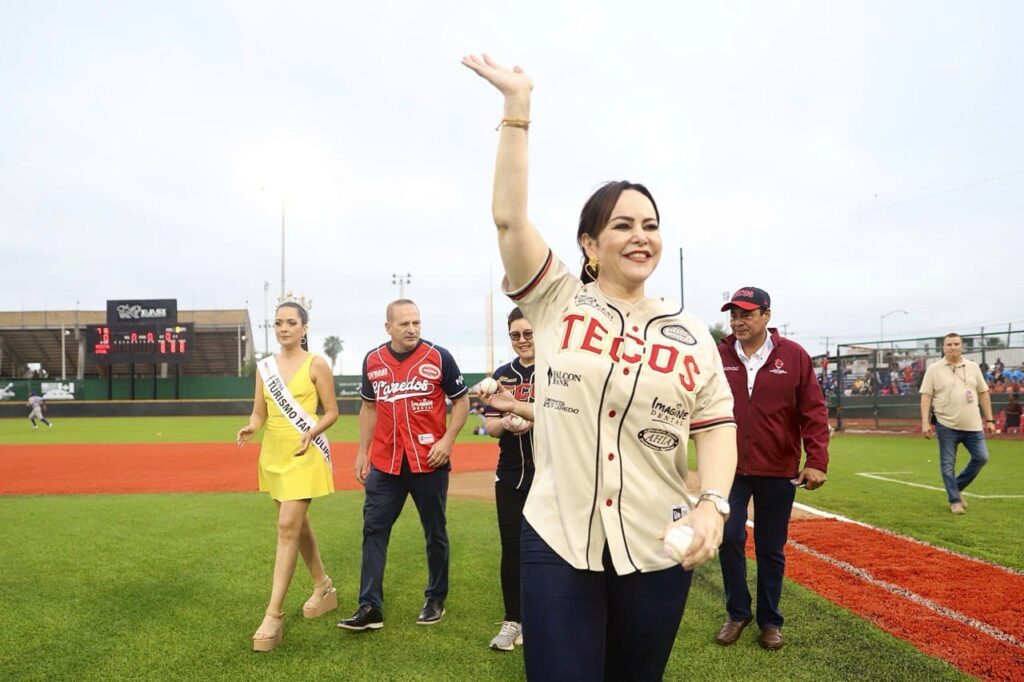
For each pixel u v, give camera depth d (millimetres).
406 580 5340
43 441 20766
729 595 4164
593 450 1936
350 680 3518
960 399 7758
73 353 61375
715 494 1917
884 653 3789
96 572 5457
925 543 6289
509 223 1963
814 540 6410
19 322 62344
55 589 5012
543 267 2033
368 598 4234
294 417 4211
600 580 1946
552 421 1987
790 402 4180
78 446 18781
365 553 4352
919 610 4488
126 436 23094
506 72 1987
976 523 7203
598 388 1932
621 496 1936
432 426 4426
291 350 4395
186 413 42219
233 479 11586
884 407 23734
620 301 2047
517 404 3965
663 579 1964
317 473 4254
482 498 9367
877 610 4492
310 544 4508
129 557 5938
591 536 1928
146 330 41719
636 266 2021
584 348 1957
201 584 5152
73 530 7094
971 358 21922
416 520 7734
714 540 1817
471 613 4582
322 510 8406
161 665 3689
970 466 7879
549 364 2014
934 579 5160
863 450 15562
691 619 4457
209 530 7090
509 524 4113
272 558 5910
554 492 1977
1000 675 3473
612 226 2027
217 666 3684
